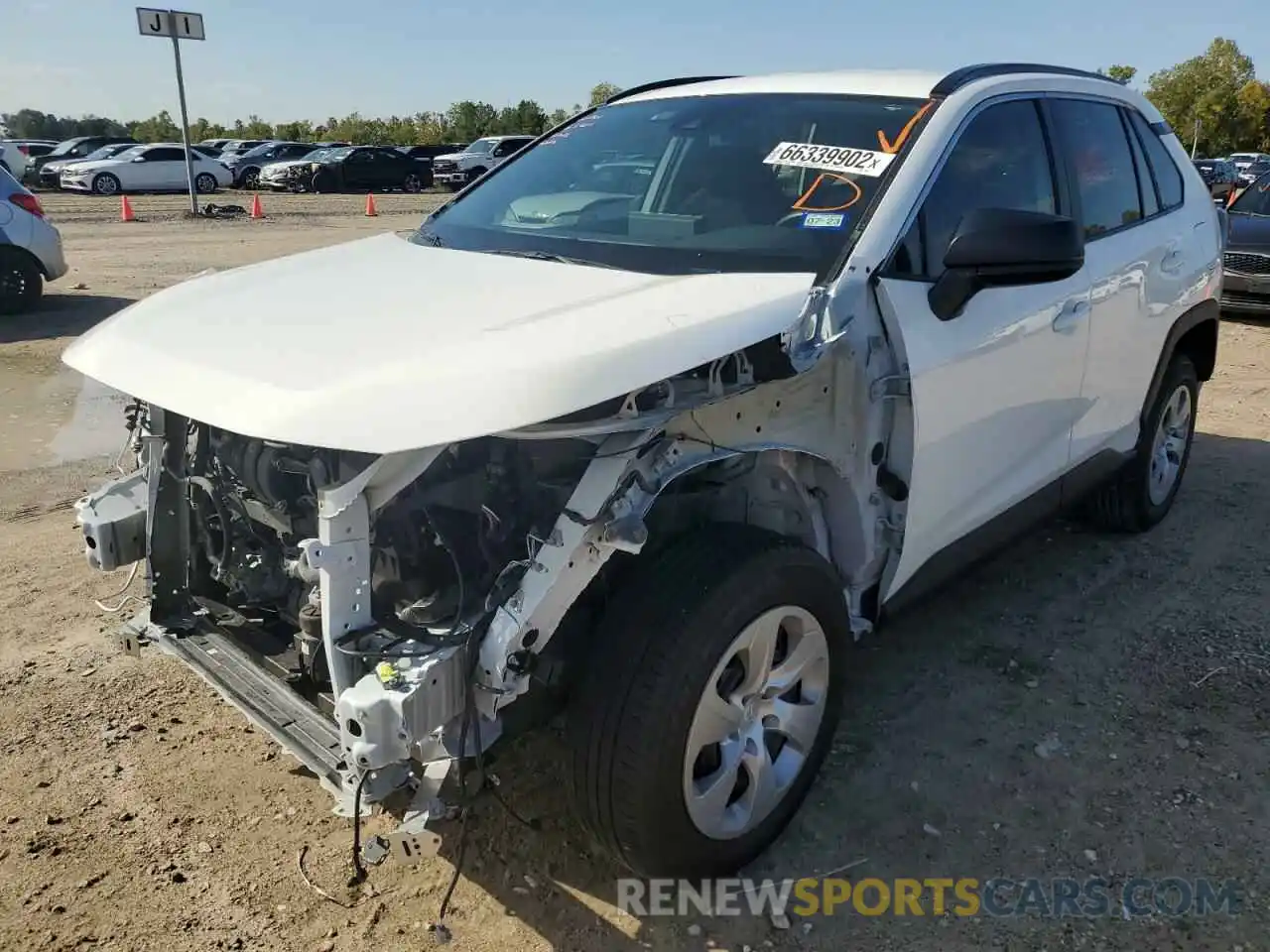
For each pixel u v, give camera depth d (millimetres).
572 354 2131
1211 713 3402
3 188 10141
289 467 2439
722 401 2383
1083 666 3695
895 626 3986
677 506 2643
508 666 2150
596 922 2547
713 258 2869
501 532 2361
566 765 2424
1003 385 3232
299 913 2570
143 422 2965
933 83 3332
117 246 15977
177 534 2941
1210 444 6305
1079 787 3033
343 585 2188
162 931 2510
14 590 4223
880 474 2891
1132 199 4164
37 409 6922
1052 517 3887
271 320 2594
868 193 2930
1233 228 10492
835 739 3264
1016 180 3408
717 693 2445
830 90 3434
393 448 1981
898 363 2768
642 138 3598
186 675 3646
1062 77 3863
